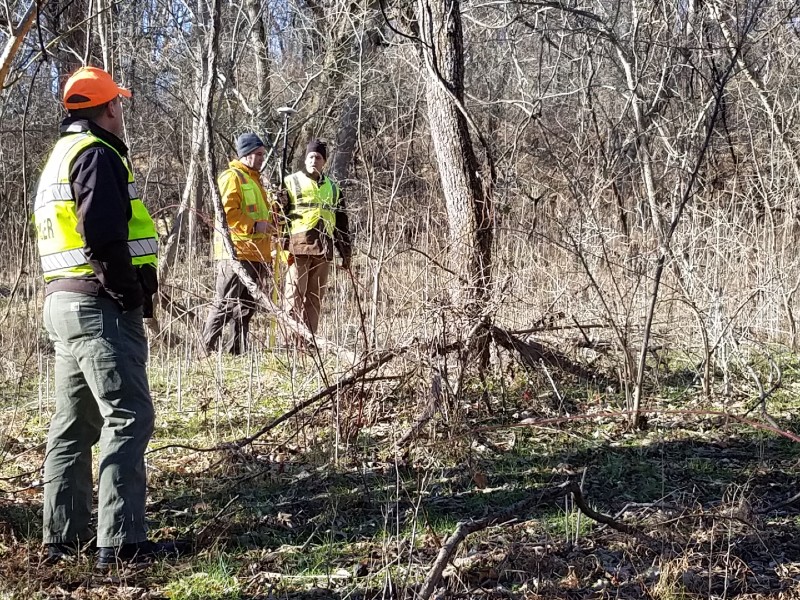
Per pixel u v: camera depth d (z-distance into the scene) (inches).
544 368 220.2
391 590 126.0
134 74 507.2
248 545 148.0
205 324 289.0
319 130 547.5
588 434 202.5
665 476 176.7
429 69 228.7
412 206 291.9
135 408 136.2
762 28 351.6
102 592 130.1
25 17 149.8
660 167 391.2
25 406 242.4
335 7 461.1
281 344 265.6
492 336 219.8
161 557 140.7
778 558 138.9
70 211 132.2
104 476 136.0
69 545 141.5
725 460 186.1
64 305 132.6
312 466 185.6
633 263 259.3
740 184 345.4
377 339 215.2
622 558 138.1
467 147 237.3
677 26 350.6
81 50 318.7
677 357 260.8
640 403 216.8
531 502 134.6
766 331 282.5
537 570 132.9
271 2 577.6
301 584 133.5
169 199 506.3
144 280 138.7
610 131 360.8
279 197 285.1
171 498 169.6
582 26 369.4
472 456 181.3
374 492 169.6
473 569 134.5
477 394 227.3
